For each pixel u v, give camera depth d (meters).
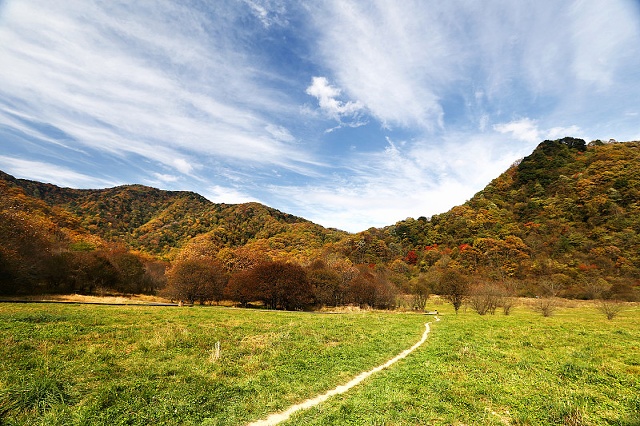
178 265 59.78
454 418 8.39
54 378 9.71
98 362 11.82
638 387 10.53
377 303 59.50
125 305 36.53
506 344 17.59
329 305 59.81
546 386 10.70
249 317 27.64
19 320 18.25
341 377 12.09
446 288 48.00
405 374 12.22
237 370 12.14
